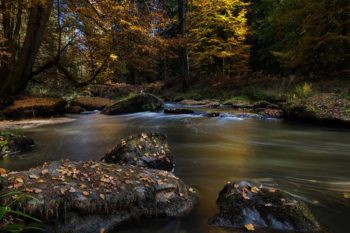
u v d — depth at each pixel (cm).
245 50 2933
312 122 1184
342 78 1650
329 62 1853
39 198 334
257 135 999
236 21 2531
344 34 1708
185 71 2552
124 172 430
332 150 793
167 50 1625
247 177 565
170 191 414
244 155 739
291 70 2453
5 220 309
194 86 2597
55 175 383
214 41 2658
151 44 1485
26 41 1585
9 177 365
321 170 615
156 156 588
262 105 1611
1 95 1541
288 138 951
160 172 457
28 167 640
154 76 3894
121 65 1755
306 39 1714
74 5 1427
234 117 1369
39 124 1273
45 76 1981
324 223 380
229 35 2752
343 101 1204
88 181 385
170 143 880
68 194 349
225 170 611
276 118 1334
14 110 1456
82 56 1794
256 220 362
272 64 2845
